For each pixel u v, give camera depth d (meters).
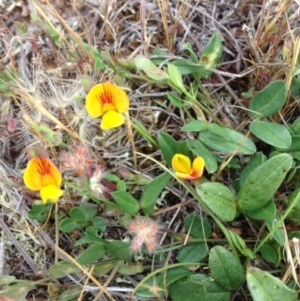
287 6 0.13
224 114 0.14
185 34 0.15
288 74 0.12
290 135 0.12
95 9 0.15
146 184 0.13
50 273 0.12
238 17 0.15
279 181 0.11
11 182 0.13
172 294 0.11
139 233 0.11
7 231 0.13
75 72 0.15
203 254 0.12
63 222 0.12
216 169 0.12
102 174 0.12
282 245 0.11
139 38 0.15
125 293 0.12
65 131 0.13
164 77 0.12
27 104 0.13
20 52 0.15
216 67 0.15
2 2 0.16
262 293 0.10
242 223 0.13
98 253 0.12
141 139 0.14
